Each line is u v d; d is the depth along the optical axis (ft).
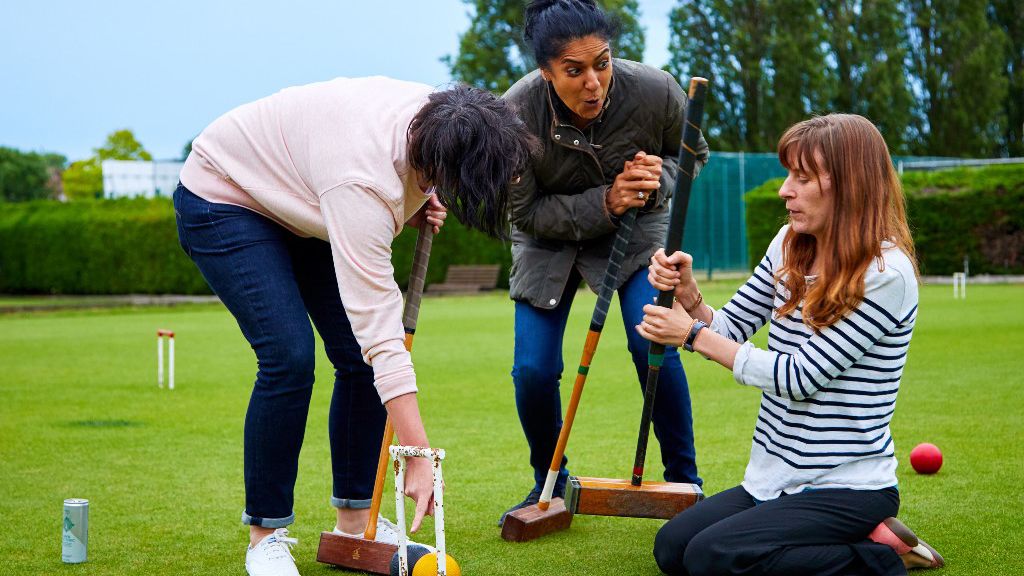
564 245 11.72
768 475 9.02
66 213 79.82
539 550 10.43
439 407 20.66
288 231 9.70
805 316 8.81
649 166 10.77
